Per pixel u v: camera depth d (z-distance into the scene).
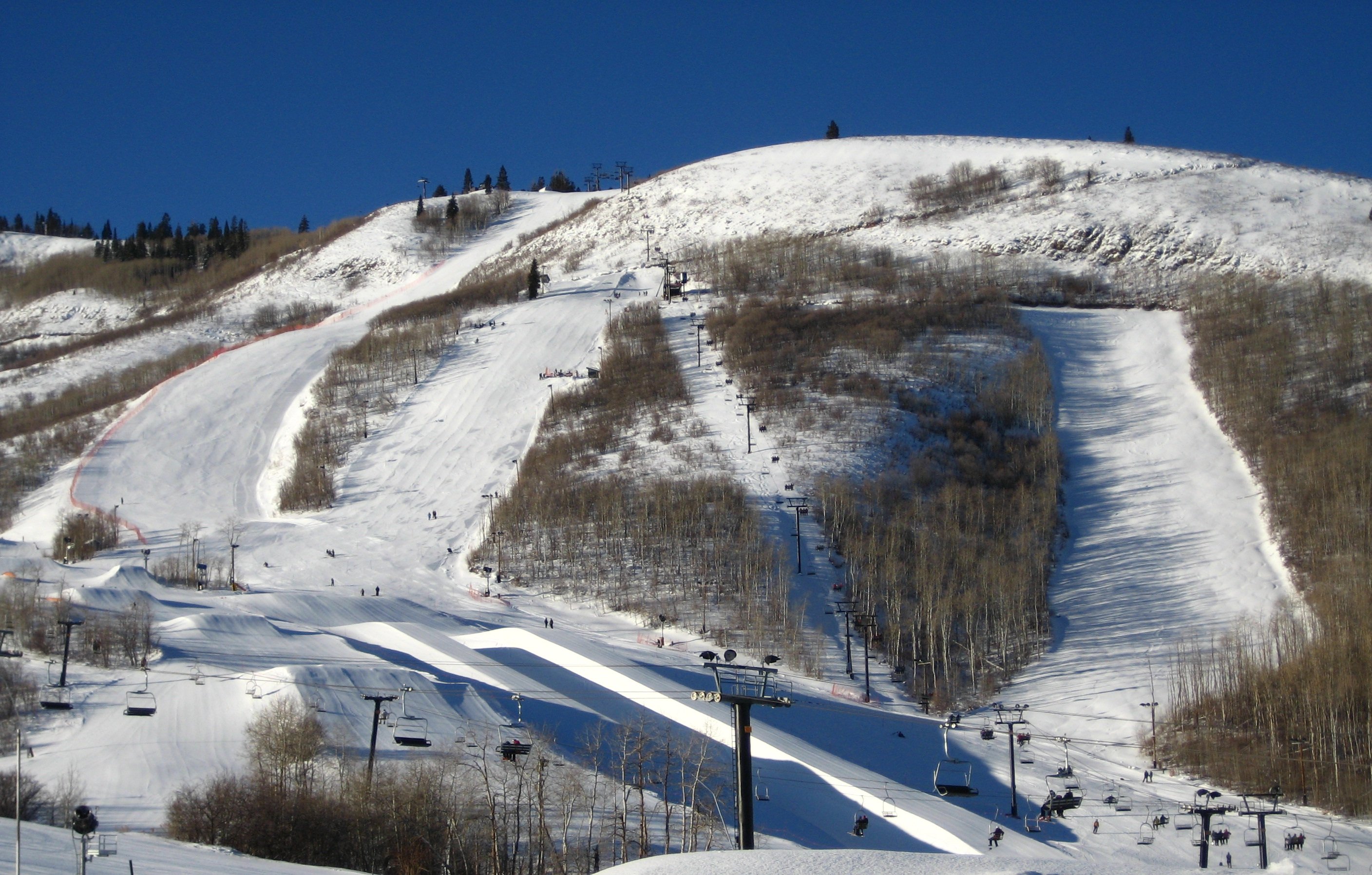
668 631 114.50
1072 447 160.50
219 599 119.38
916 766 85.56
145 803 63.34
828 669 107.19
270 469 180.38
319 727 69.56
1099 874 33.81
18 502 172.75
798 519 125.94
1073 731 97.00
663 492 138.25
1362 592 103.50
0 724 76.44
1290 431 150.88
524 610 122.81
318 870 51.16
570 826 62.78
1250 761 86.69
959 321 194.25
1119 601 121.06
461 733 73.25
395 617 117.38
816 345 182.50
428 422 183.50
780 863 32.59
